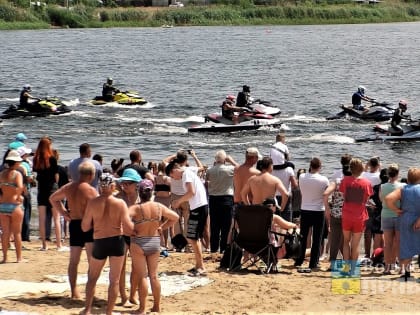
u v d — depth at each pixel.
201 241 32.28
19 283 24.86
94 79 107.94
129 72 116.88
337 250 28.14
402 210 26.08
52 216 33.56
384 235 27.20
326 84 102.56
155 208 22.23
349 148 60.12
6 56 140.62
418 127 63.47
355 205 26.72
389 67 123.19
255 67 123.75
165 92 94.56
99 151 59.72
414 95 92.69
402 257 26.08
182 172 29.22
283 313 22.20
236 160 56.28
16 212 28.16
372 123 70.44
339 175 29.70
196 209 26.55
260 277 26.50
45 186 30.70
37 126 69.75
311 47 161.38
